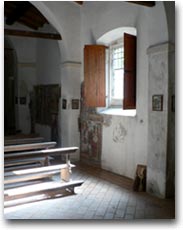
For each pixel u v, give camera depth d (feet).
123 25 19.99
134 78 19.08
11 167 19.16
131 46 18.80
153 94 16.06
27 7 29.68
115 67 23.02
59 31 25.13
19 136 28.48
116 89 22.95
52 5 24.03
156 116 15.92
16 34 24.59
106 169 22.31
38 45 35.35
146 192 16.78
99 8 22.77
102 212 13.78
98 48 23.02
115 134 21.16
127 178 19.77
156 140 16.01
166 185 15.58
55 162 24.71
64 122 26.45
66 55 25.54
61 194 16.30
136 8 18.62
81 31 25.71
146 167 17.11
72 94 25.76
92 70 23.40
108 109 23.34
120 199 15.58
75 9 25.29
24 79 36.11
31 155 16.11
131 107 18.99
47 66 32.91
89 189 17.31
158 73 15.66
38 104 35.32
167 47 14.98
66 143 26.27
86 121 24.99
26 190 15.23
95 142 23.67
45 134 33.50
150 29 16.17
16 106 37.63
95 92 23.39
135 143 19.02
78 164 24.44
